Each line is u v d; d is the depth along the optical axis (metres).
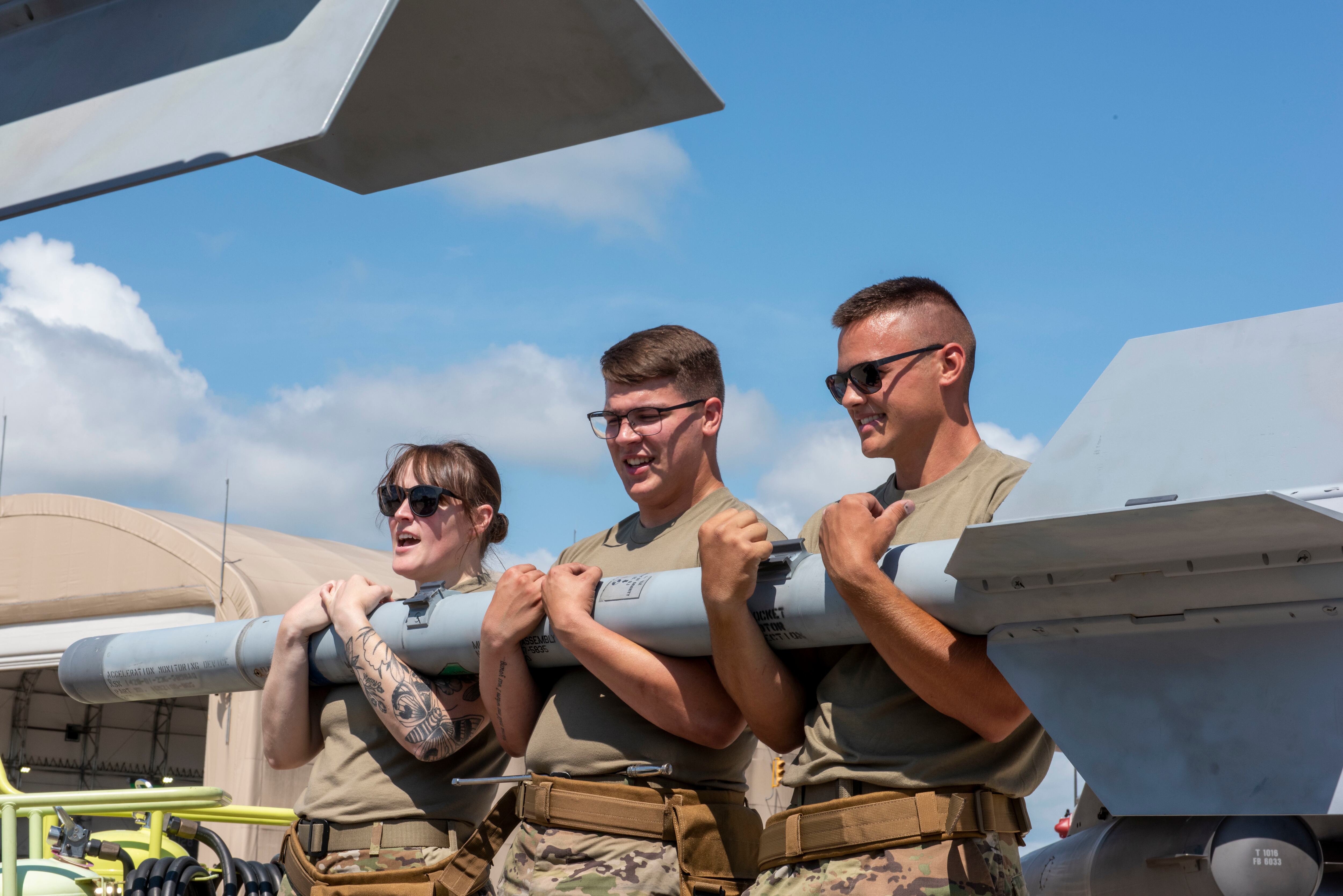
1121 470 1.87
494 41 1.64
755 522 2.23
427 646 2.84
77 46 1.47
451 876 2.72
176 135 1.30
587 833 2.48
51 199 1.35
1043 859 2.34
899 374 2.43
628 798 2.47
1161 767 1.76
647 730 2.55
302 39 1.29
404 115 1.83
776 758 2.91
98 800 2.92
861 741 2.20
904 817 2.09
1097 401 1.95
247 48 1.32
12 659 18.12
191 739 32.97
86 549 17.86
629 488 2.82
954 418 2.46
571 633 2.45
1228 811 1.68
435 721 2.85
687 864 2.43
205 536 17.80
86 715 30.33
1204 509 1.55
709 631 2.34
